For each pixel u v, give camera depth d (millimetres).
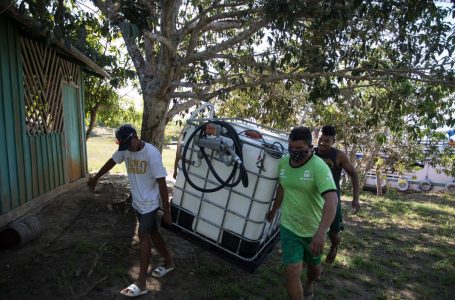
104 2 5594
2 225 4961
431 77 6277
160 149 6621
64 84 7648
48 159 6703
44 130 6648
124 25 3623
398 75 6133
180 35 5895
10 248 4656
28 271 4141
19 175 5566
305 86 8344
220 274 4574
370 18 6035
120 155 4008
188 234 4121
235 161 3623
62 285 3910
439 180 15172
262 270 4828
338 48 6324
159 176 3764
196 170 3998
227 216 3873
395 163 12992
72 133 8094
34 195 6090
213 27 6301
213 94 6285
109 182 8930
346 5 5422
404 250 6242
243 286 4312
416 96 7332
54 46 6520
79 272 4180
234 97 9516
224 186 3738
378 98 7695
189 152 4031
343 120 10406
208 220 3977
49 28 4285
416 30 6230
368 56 6938
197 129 3887
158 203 3916
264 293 4238
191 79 7215
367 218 8523
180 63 6008
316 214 3404
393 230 7574
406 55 6602
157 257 4840
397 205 10570
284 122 8188
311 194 3320
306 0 5301
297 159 3283
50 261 4402
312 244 3104
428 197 13672
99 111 12281
